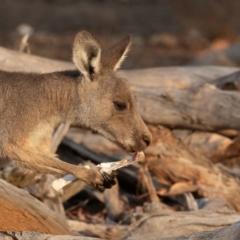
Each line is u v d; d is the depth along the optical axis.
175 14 34.97
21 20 35.91
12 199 9.92
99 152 14.68
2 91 10.59
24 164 10.38
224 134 13.97
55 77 10.77
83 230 11.86
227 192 13.17
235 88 14.54
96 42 10.44
